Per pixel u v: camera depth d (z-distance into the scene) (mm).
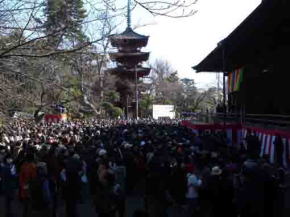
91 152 16734
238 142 31391
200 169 13016
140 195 16500
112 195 10406
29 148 15641
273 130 22562
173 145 17500
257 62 37219
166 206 11258
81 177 13711
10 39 6195
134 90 83875
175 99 108375
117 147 17594
